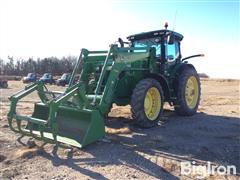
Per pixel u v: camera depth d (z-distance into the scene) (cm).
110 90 650
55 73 5788
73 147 580
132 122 809
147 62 817
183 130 739
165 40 881
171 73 914
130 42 930
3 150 570
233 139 661
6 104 1305
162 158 532
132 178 449
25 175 456
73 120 625
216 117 938
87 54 770
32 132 614
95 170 476
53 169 479
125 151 564
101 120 600
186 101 930
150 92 754
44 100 689
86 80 759
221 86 3081
